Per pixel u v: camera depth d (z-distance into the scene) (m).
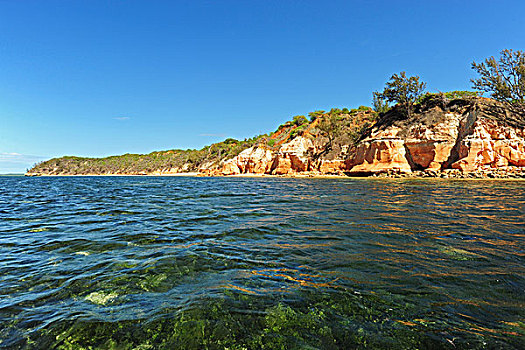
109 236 6.32
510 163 33.81
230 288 3.62
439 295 3.32
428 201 11.61
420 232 6.21
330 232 6.33
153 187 24.67
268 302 3.26
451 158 37.25
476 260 4.41
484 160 34.19
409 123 43.06
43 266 4.51
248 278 3.92
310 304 3.19
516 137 33.62
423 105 45.16
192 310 3.12
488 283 3.60
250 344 2.55
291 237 5.96
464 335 2.58
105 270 4.30
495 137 34.50
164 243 5.71
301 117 80.81
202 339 2.63
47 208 11.01
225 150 84.56
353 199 12.59
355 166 45.38
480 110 37.00
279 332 2.71
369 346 2.47
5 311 3.16
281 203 11.57
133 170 106.12
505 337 2.53
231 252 5.04
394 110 49.25
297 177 48.09
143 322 2.92
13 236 6.41
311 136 59.97
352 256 4.69
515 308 3.01
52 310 3.18
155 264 4.52
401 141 40.94
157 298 3.41
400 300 3.23
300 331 2.71
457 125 38.31
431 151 38.38
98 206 11.41
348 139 53.78
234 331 2.74
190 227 7.14
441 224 6.98
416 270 4.05
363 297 3.31
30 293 3.59
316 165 52.25
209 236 6.19
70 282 3.90
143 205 11.59
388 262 4.39
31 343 2.61
